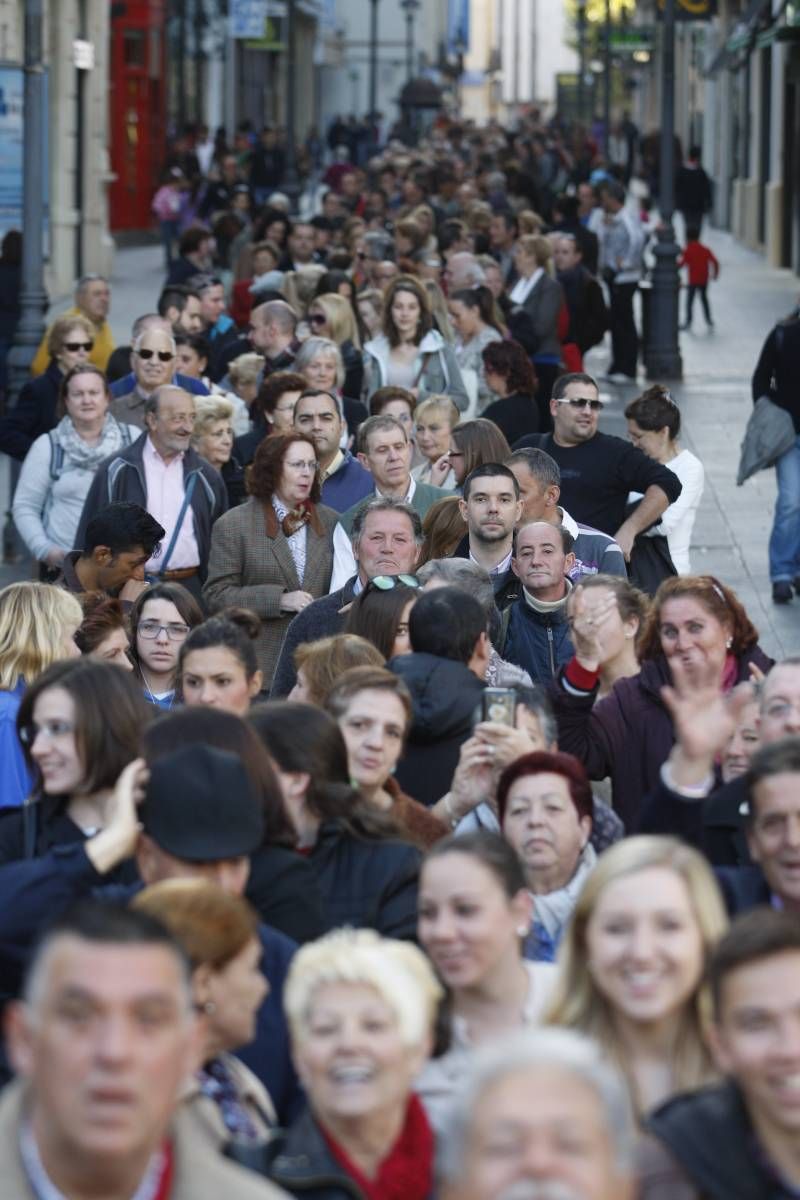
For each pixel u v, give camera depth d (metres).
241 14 144.50
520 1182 8.75
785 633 38.56
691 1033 12.41
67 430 33.25
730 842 15.84
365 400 41.81
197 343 41.22
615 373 73.06
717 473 54.41
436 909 13.23
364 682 17.50
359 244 62.66
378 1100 11.20
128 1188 9.53
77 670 16.53
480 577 23.62
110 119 124.44
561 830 16.16
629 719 20.58
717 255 130.50
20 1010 9.66
